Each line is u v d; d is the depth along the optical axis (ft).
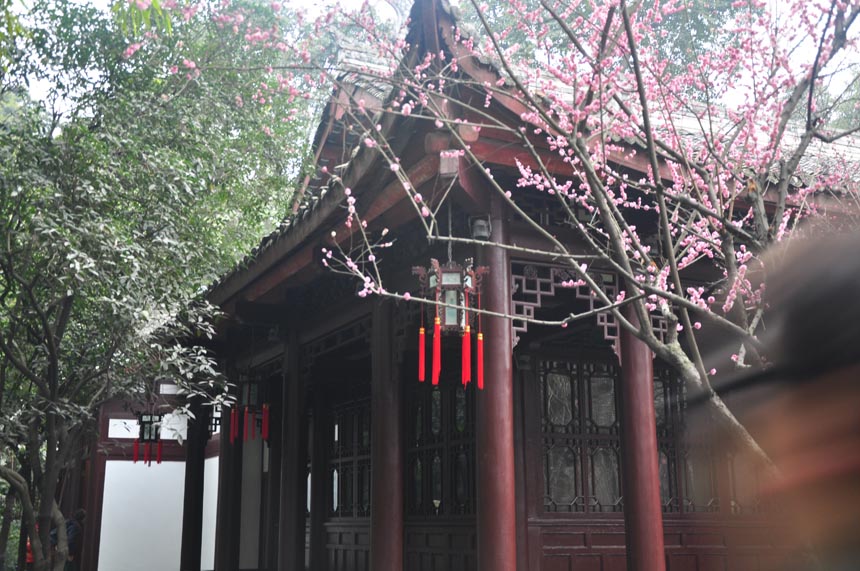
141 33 23.56
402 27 16.94
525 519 26.55
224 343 43.29
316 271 27.63
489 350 20.40
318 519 39.04
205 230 27.61
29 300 24.49
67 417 25.14
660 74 15.34
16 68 23.40
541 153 19.22
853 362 1.75
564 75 14.38
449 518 29.37
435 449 30.86
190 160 25.55
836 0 11.08
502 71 17.38
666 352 10.70
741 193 15.99
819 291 1.84
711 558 28.09
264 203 31.19
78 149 21.88
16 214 22.11
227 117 26.07
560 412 28.19
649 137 10.90
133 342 25.02
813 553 1.82
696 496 28.40
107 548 52.70
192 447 49.16
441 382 30.83
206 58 24.66
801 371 1.85
